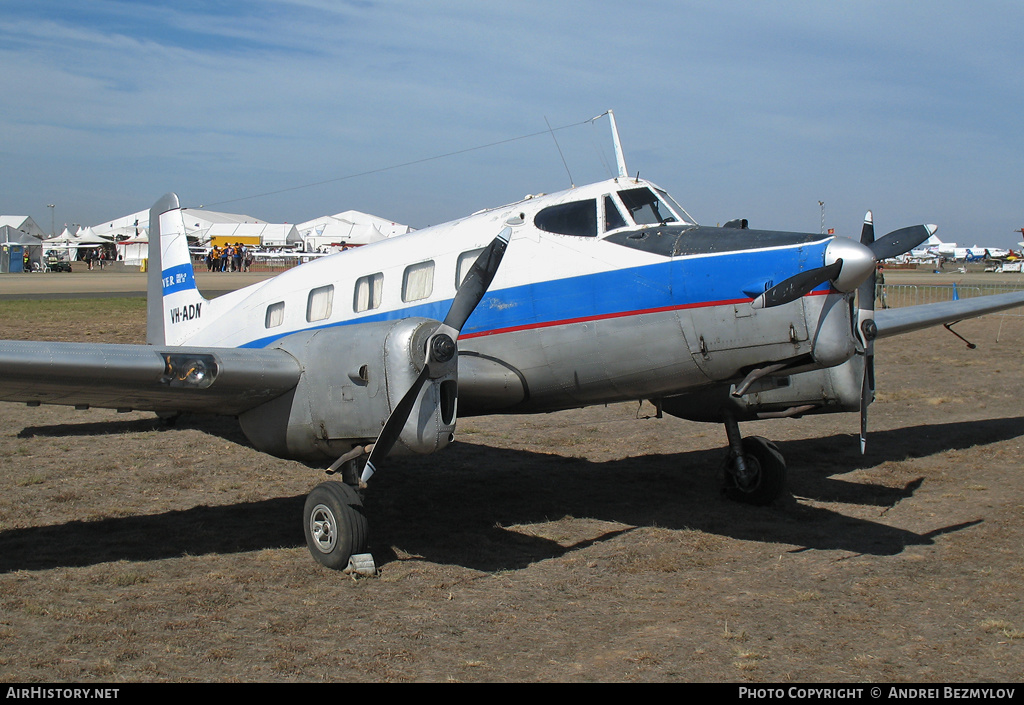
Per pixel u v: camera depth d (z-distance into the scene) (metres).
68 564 6.63
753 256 6.66
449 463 10.64
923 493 8.92
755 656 4.99
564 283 7.62
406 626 5.46
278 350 7.00
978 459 10.34
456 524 7.95
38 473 9.63
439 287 8.43
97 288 48.50
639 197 7.84
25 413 13.84
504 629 5.43
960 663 4.88
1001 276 58.50
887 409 14.13
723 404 8.73
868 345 8.16
